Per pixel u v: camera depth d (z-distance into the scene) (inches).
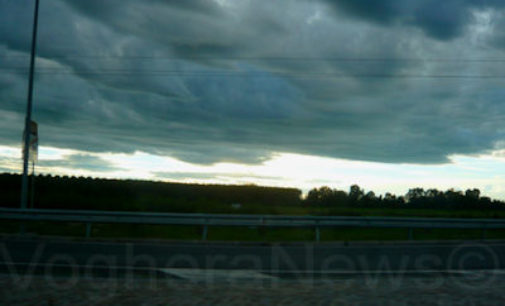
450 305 286.7
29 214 711.7
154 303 277.6
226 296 302.0
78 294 300.2
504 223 814.5
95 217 712.4
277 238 785.6
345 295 313.3
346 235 849.5
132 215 716.7
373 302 291.9
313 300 294.7
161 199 1085.1
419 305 285.4
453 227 789.9
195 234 805.9
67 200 984.3
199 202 1109.1
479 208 1499.8
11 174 1244.5
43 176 1264.8
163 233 804.0
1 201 979.9
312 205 1413.6
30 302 274.8
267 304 280.5
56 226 840.3
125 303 276.4
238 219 734.5
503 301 301.0
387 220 768.9
